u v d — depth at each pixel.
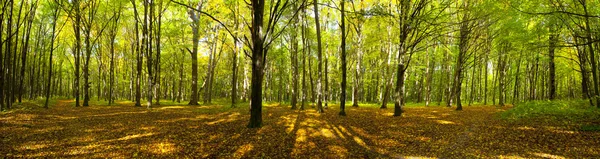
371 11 13.52
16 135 9.83
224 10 19.94
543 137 9.28
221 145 9.11
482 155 7.76
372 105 29.17
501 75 27.17
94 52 35.22
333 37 26.61
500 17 15.18
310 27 24.25
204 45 30.47
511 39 15.33
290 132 10.98
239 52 31.34
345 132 11.15
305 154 8.31
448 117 15.67
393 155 8.16
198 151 8.42
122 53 40.12
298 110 20.28
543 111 14.51
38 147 8.44
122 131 11.01
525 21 14.49
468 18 18.97
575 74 31.86
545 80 35.41
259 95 11.98
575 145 8.13
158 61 27.14
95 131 10.95
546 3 11.85
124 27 32.28
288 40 26.52
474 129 11.45
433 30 15.79
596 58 17.47
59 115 15.70
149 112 18.06
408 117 15.73
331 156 8.12
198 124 12.89
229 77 53.31
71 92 69.06
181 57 34.50
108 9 23.56
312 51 31.39
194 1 21.47
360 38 25.92
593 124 10.40
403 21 15.59
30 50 32.12
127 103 29.03
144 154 7.99
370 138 10.23
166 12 26.94
